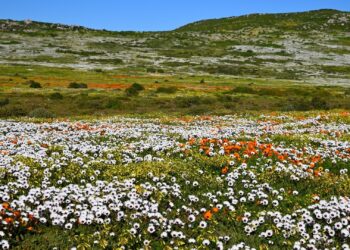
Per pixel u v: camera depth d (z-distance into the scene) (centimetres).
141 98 7025
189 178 1461
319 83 12225
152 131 2520
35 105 5819
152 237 1040
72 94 7438
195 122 3291
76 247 973
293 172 1504
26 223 1036
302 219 1129
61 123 3028
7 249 925
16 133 2453
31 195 1200
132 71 13925
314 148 1902
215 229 1095
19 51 17412
